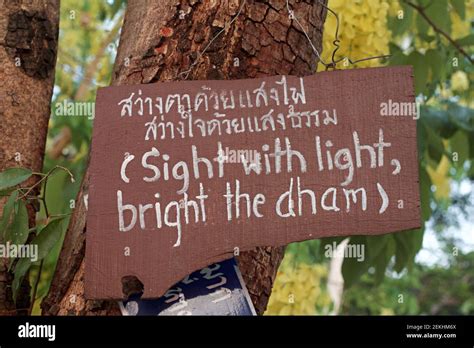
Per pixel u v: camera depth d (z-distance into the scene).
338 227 1.61
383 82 1.66
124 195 1.63
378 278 2.78
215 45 1.71
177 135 1.65
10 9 1.87
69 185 2.42
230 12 1.72
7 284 1.80
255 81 1.67
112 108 1.66
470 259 8.66
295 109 1.66
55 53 1.93
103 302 1.66
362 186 1.62
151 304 1.64
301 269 3.10
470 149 2.99
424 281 8.77
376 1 2.83
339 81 1.66
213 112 1.66
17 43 1.86
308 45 1.76
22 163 1.85
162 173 1.64
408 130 1.64
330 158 1.64
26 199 1.84
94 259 1.61
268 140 1.65
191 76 1.70
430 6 3.04
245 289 1.65
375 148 1.64
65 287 1.70
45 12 1.91
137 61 1.72
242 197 1.63
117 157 1.64
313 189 1.63
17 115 1.85
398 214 1.62
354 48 2.83
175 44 1.71
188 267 1.60
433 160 2.92
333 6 2.82
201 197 1.63
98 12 4.01
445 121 2.91
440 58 2.86
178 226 1.62
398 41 3.58
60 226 1.76
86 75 3.65
